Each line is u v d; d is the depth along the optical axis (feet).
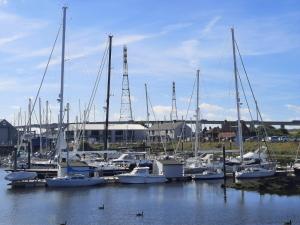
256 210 193.77
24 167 340.59
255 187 255.70
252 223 169.27
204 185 279.69
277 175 315.37
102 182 279.69
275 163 345.92
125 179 284.61
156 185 280.31
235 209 196.13
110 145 550.36
